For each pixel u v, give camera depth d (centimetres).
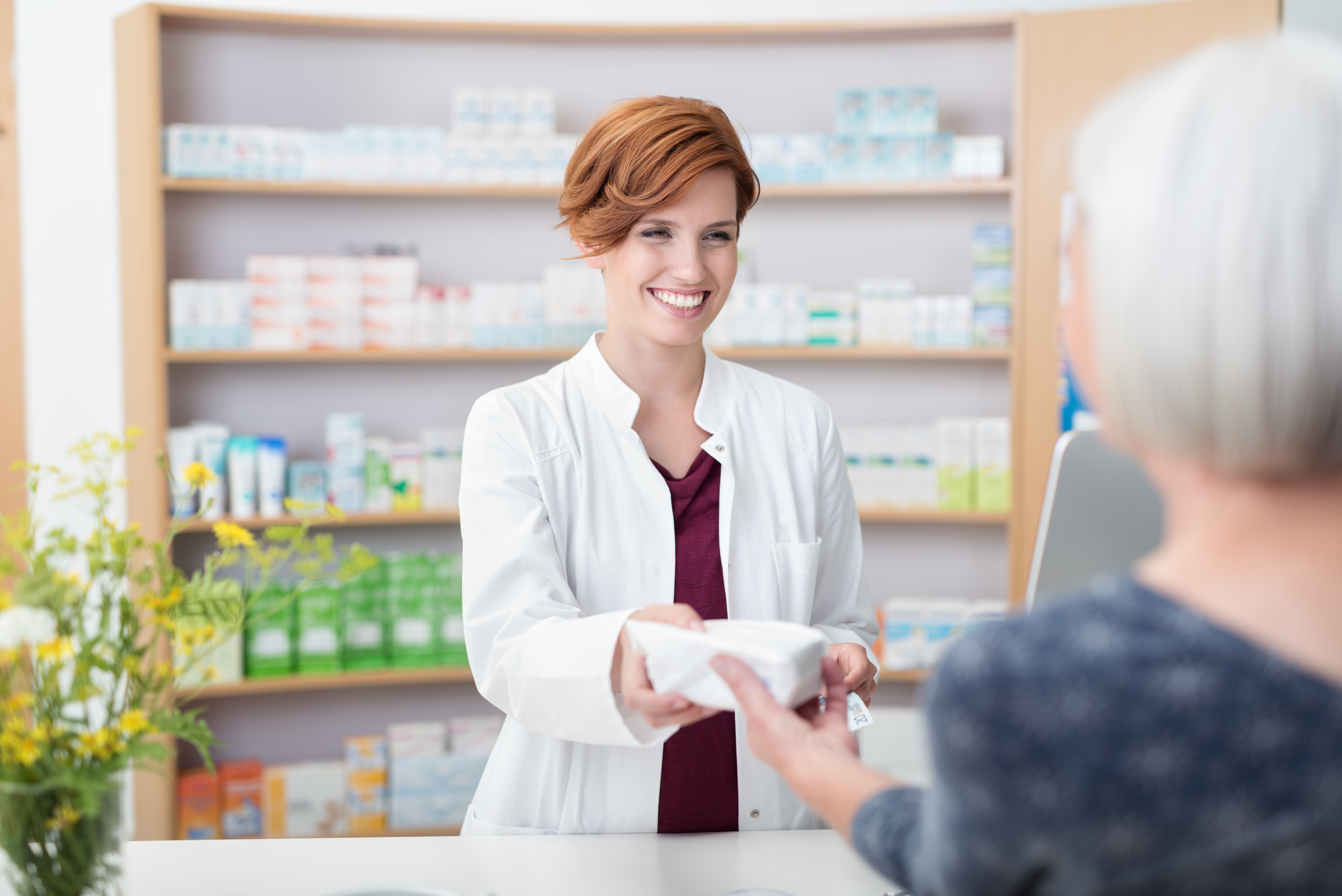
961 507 324
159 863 120
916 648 326
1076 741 53
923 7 351
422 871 117
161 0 313
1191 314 52
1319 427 51
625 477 147
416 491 325
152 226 308
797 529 153
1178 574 56
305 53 345
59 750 90
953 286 354
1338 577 53
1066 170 62
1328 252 50
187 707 342
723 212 140
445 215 353
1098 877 54
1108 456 114
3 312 333
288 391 348
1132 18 308
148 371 315
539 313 322
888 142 323
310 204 346
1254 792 51
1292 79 52
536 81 353
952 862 59
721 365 160
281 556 103
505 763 140
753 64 354
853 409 359
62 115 334
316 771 327
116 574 94
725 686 93
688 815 138
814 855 122
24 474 334
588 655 111
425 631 325
